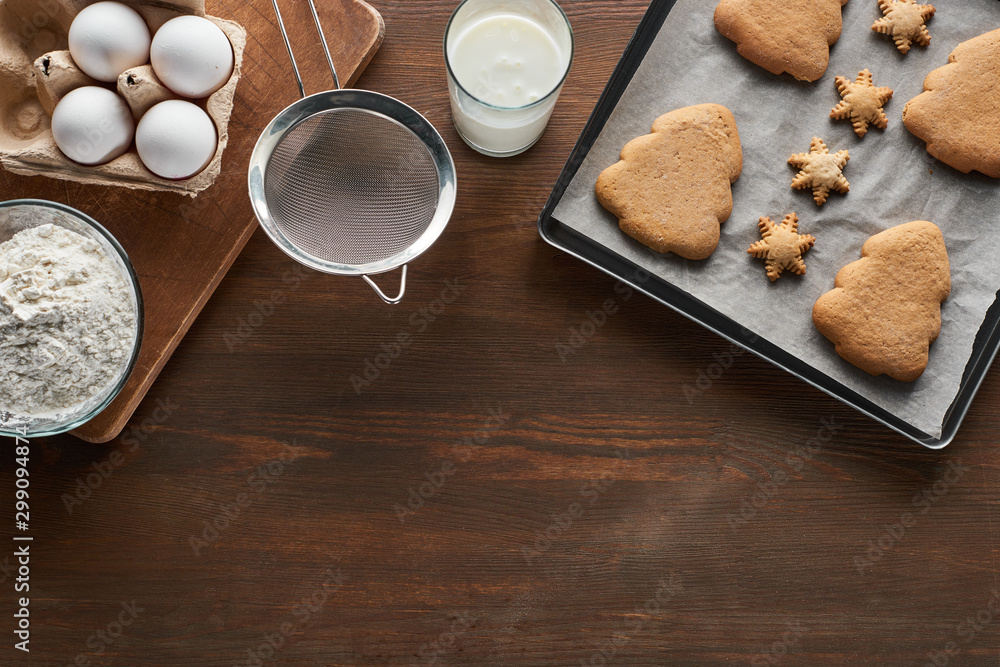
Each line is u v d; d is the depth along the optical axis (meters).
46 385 0.73
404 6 0.82
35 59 0.76
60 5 0.74
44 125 0.76
